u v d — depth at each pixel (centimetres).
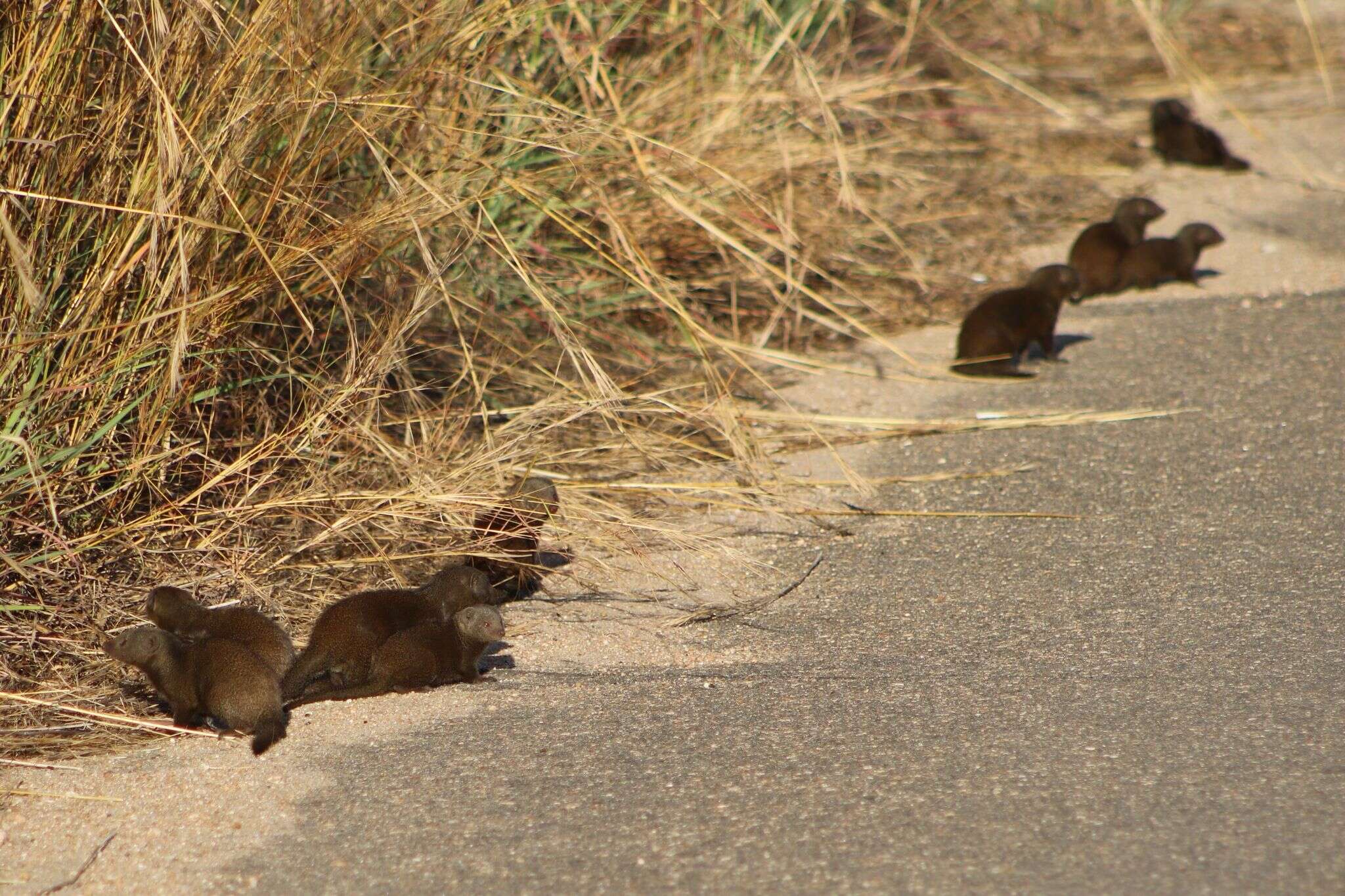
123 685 1054
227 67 1197
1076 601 1192
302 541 1267
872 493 1478
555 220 1675
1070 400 1731
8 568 1105
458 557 1264
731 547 1344
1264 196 2591
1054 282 1842
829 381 1816
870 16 2812
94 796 894
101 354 1148
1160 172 2734
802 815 838
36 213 1133
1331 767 862
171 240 1174
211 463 1280
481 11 1452
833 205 2155
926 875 768
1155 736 921
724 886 770
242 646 981
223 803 886
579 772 906
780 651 1131
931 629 1155
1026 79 3172
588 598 1254
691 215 1712
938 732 945
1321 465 1455
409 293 1505
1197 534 1317
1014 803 841
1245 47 3591
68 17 1125
